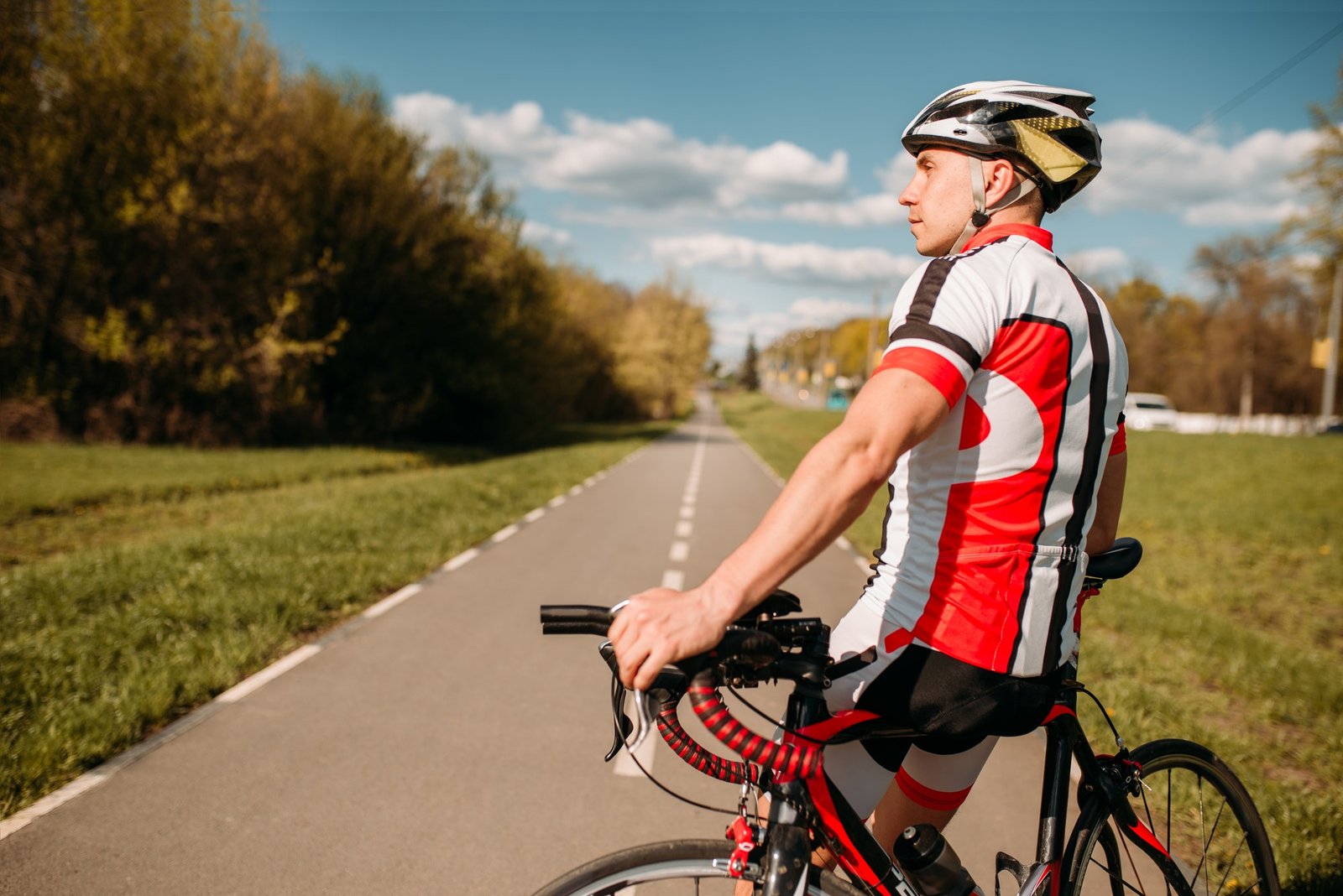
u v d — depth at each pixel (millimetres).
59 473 12750
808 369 141875
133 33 17766
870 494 1168
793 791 1350
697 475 19703
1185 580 9812
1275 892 1914
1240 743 4273
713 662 1200
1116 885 1781
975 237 1490
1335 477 18406
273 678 4699
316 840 3035
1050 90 1487
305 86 21781
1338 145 17422
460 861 2947
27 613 5203
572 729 4160
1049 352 1319
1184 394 54094
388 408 25406
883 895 1456
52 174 16906
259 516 10094
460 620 5996
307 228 21406
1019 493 1341
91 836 2975
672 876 1408
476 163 27000
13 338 17625
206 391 19297
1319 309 46188
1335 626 8023
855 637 1450
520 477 16156
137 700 3959
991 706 1362
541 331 31578
